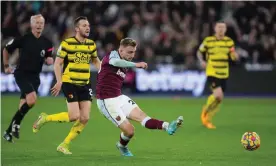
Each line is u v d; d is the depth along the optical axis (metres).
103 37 57.34
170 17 62.78
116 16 61.50
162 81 55.34
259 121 38.22
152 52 57.06
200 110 44.31
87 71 24.84
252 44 57.88
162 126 22.44
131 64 22.67
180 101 50.88
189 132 32.66
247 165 22.33
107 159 23.53
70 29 57.78
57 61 24.31
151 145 27.80
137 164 22.31
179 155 24.72
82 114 24.86
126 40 23.09
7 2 60.12
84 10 59.94
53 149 26.36
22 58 28.41
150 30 59.41
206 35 57.72
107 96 23.39
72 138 25.14
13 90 54.00
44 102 48.75
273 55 57.78
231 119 39.28
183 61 56.41
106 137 30.66
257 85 55.34
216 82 35.09
